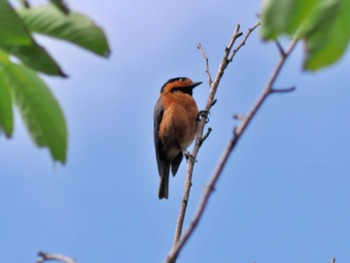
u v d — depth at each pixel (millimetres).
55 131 3762
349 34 2471
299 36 2477
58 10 3123
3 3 3148
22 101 3707
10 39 3189
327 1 2459
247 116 3600
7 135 3697
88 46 3363
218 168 3596
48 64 3338
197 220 3564
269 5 2439
